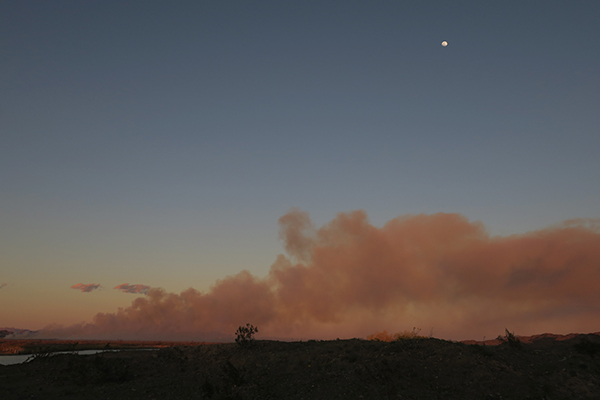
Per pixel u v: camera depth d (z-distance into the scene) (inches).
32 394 1258.6
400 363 1165.7
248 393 1117.1
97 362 1482.5
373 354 1277.1
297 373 1214.9
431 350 1253.1
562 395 954.1
